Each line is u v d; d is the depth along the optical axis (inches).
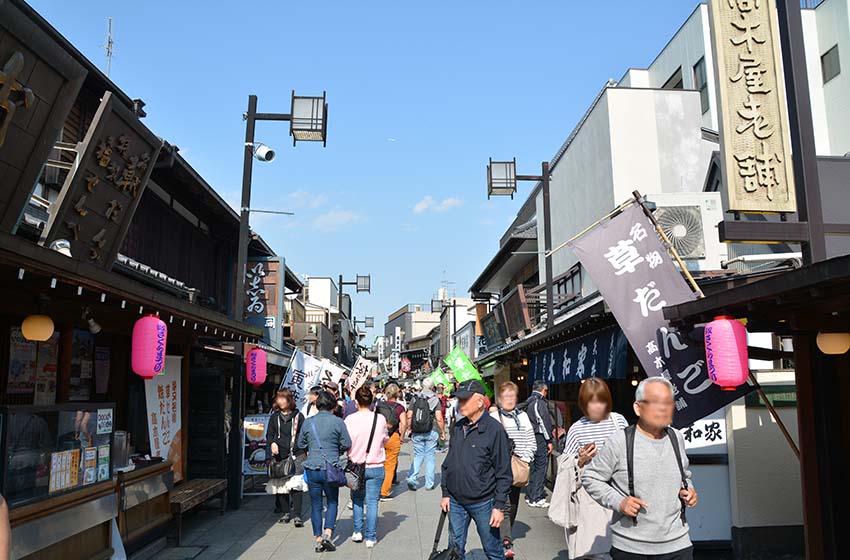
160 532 314.5
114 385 353.1
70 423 220.4
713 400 228.4
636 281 247.3
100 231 296.5
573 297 643.5
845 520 201.3
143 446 367.6
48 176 325.1
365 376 674.2
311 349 1040.8
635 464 148.3
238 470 418.3
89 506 226.8
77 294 210.5
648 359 237.5
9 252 147.8
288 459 365.1
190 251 541.3
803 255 214.8
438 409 650.8
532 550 300.8
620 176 565.3
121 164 287.4
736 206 230.8
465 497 217.8
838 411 206.5
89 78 344.5
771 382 288.5
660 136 573.6
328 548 306.0
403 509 415.5
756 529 280.2
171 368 353.1
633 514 141.3
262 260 652.1
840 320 190.7
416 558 294.2
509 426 285.7
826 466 204.7
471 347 1262.3
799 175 218.7
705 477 287.4
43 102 231.6
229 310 635.5
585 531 205.2
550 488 455.5
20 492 191.9
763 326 211.8
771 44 239.9
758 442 284.7
